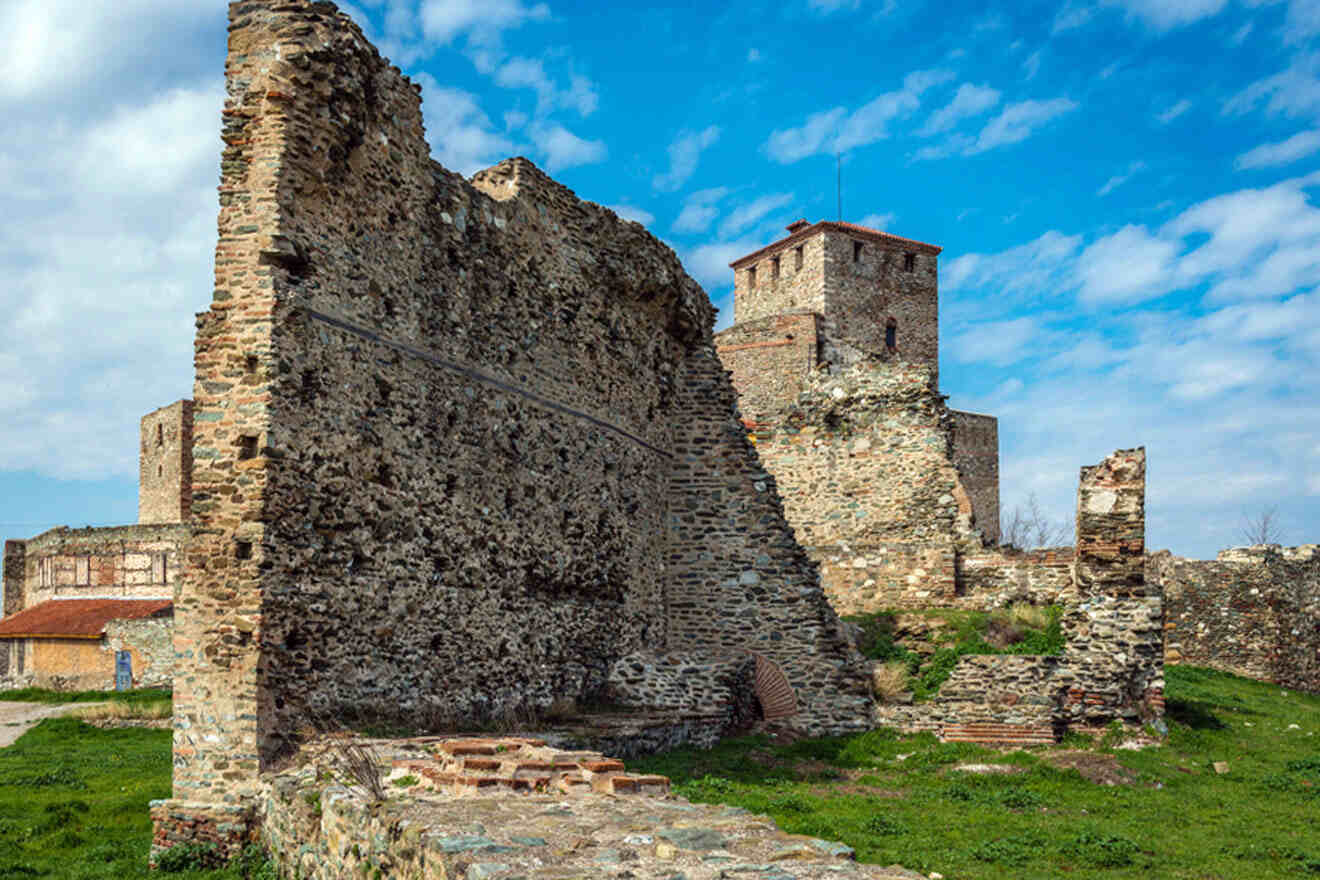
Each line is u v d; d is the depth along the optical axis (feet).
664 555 63.41
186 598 33.42
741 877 15.39
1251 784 45.91
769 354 148.36
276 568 33.35
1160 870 31.22
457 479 43.62
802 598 61.36
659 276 61.72
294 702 33.73
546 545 50.06
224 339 34.40
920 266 183.21
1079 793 43.60
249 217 35.01
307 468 35.04
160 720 77.71
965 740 54.60
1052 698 54.65
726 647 61.98
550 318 52.11
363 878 20.98
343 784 25.48
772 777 45.34
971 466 183.83
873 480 82.33
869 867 16.05
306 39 36.35
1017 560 75.97
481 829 18.56
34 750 65.82
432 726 39.24
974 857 31.96
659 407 63.67
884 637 68.18
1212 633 92.99
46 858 34.42
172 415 158.51
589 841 17.67
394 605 38.99
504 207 49.03
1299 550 92.84
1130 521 58.39
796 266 179.01
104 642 113.91
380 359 39.34
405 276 41.32
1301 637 90.89
